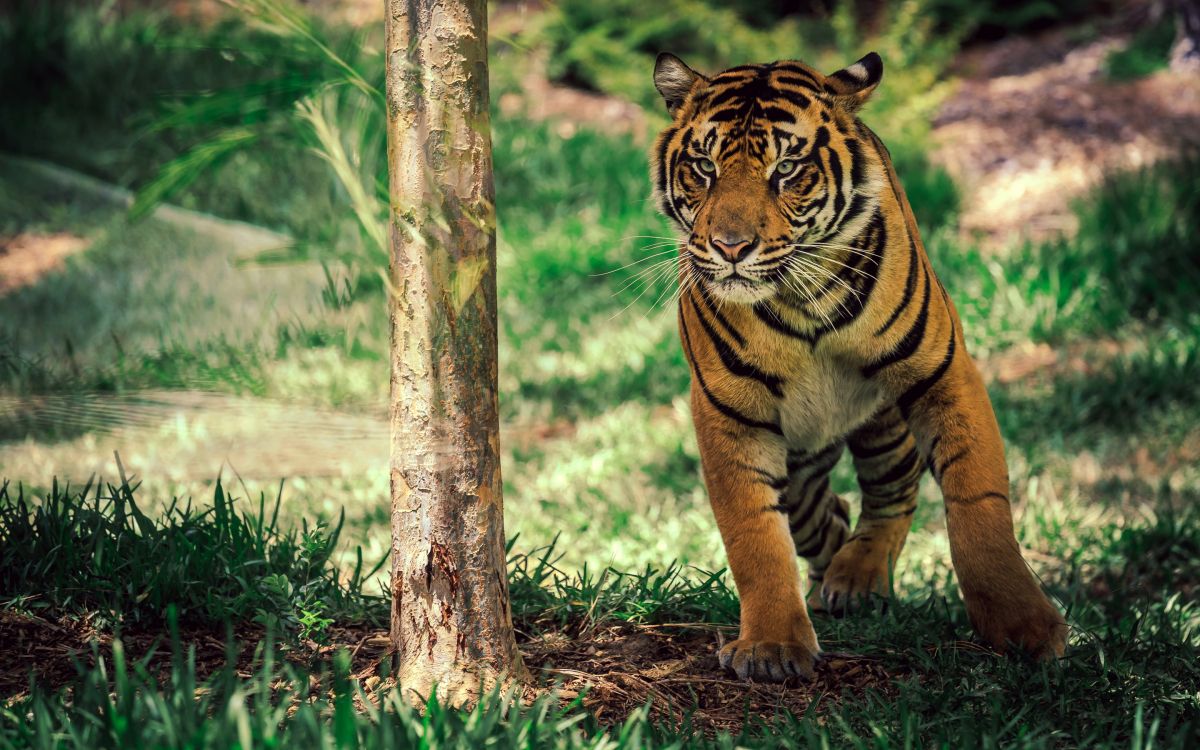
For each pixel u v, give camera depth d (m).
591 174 20.14
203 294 15.69
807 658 5.37
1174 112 19.84
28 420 11.48
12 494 9.06
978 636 5.78
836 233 5.63
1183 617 6.89
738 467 5.77
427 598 4.69
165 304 15.26
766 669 5.32
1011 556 5.58
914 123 19.36
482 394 4.65
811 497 6.96
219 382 13.16
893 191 5.97
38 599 5.48
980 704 5.09
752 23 25.02
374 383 13.43
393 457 4.71
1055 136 19.95
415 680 4.71
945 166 19.14
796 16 25.86
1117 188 15.36
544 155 20.59
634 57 22.33
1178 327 13.04
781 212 5.55
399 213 4.48
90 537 5.79
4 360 12.56
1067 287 13.95
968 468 5.71
